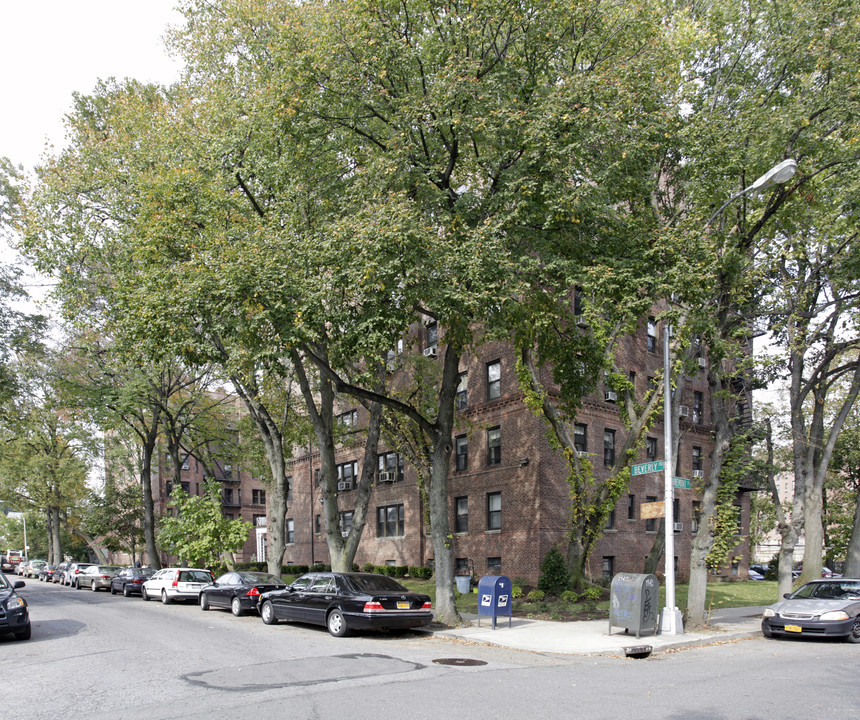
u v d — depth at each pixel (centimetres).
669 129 1584
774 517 4859
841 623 1459
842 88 1598
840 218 1777
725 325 1806
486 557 2958
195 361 1736
